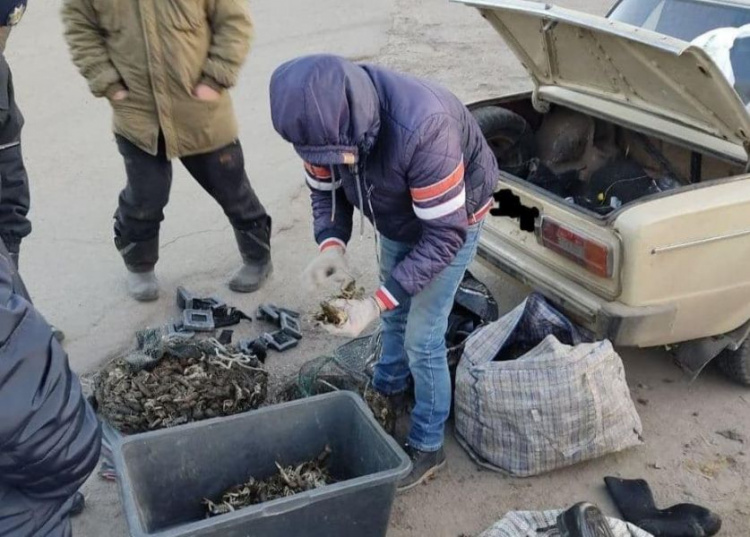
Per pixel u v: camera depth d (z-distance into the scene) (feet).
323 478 9.25
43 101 24.08
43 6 33.55
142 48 11.89
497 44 29.04
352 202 8.89
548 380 10.10
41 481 5.45
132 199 13.24
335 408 9.37
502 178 11.50
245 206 13.82
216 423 8.84
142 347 11.68
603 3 33.73
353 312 8.08
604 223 10.08
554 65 12.82
